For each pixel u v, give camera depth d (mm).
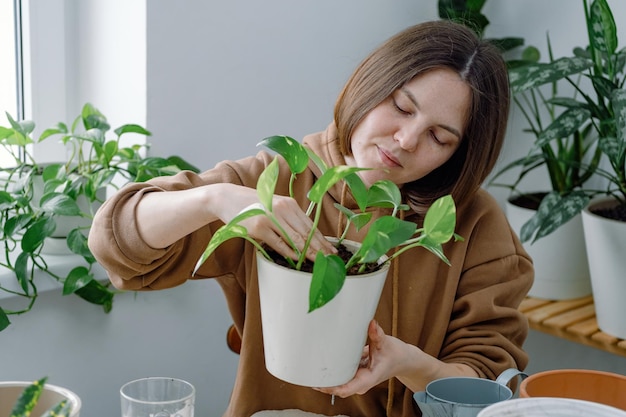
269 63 2021
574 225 2049
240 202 1089
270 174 875
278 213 974
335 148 1394
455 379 1122
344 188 1381
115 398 1918
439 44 1231
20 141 1728
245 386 1407
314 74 2119
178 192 1184
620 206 1989
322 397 1417
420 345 1457
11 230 1641
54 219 1762
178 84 1877
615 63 1825
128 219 1200
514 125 2350
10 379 1747
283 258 982
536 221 1911
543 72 1843
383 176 1248
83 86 1981
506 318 1452
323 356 942
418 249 1437
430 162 1252
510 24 2352
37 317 1758
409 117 1215
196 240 1302
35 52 1921
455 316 1468
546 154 2086
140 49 1824
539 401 935
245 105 2000
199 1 1866
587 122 2205
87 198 1777
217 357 2086
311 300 803
